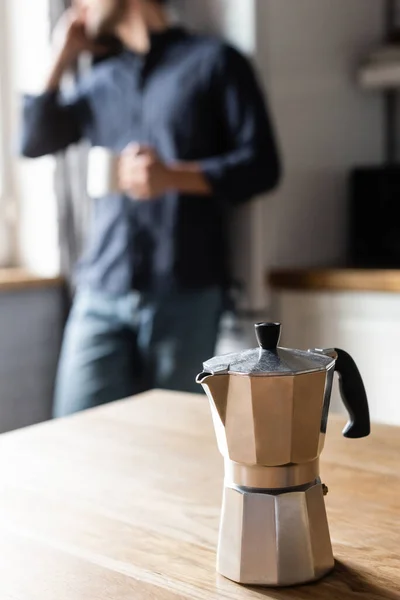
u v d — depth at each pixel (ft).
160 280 6.29
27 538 2.31
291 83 7.45
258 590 1.98
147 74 6.44
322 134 7.97
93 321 6.52
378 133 8.87
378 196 7.81
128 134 6.57
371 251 7.89
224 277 6.73
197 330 6.48
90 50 6.91
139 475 2.83
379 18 8.81
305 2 7.57
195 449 3.10
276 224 7.33
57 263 7.68
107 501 2.59
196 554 2.19
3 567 2.13
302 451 1.98
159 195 6.27
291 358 1.98
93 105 6.83
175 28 6.52
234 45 7.04
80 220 7.55
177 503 2.56
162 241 6.29
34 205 7.86
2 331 7.32
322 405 1.98
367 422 2.20
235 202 6.22
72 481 2.78
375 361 6.81
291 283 7.11
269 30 7.11
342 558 2.15
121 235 6.34
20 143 6.96
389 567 2.09
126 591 1.99
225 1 7.06
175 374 6.39
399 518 2.41
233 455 2.00
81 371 6.48
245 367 1.93
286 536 1.98
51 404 7.82
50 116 6.88
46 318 7.70
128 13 6.45
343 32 8.20
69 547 2.24
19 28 7.77
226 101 6.27
